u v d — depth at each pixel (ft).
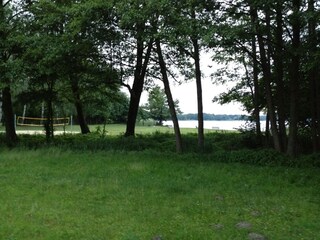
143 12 44.01
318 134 58.18
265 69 51.85
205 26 42.42
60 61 56.65
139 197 29.78
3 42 59.72
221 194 31.19
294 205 28.04
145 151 53.98
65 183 33.96
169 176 37.65
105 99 87.15
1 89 59.52
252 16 44.19
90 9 48.34
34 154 49.83
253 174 38.78
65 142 67.15
